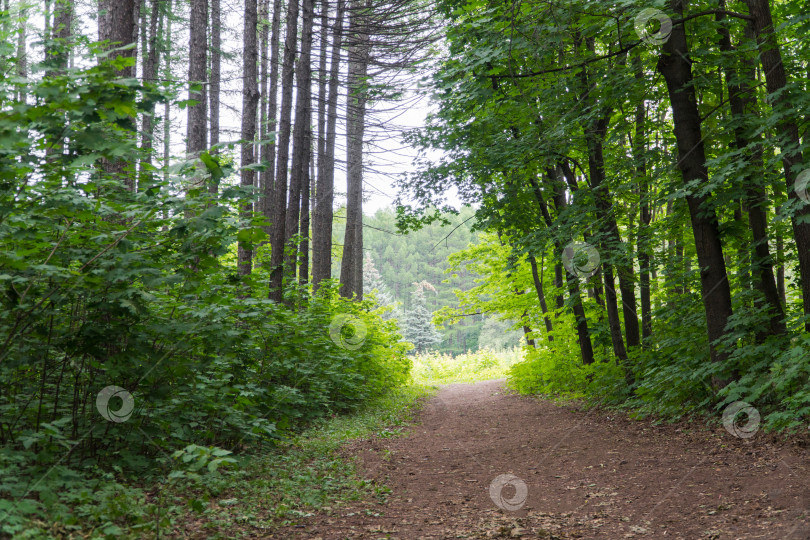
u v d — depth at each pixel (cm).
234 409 678
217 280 620
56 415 523
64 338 492
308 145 1681
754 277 876
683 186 839
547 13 848
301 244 1582
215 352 604
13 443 463
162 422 562
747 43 817
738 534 393
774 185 866
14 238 416
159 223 501
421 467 744
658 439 800
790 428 658
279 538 430
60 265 472
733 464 600
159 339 546
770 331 845
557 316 1691
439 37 1641
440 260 8056
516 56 946
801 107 702
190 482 523
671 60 886
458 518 498
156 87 389
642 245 1069
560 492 577
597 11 816
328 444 851
